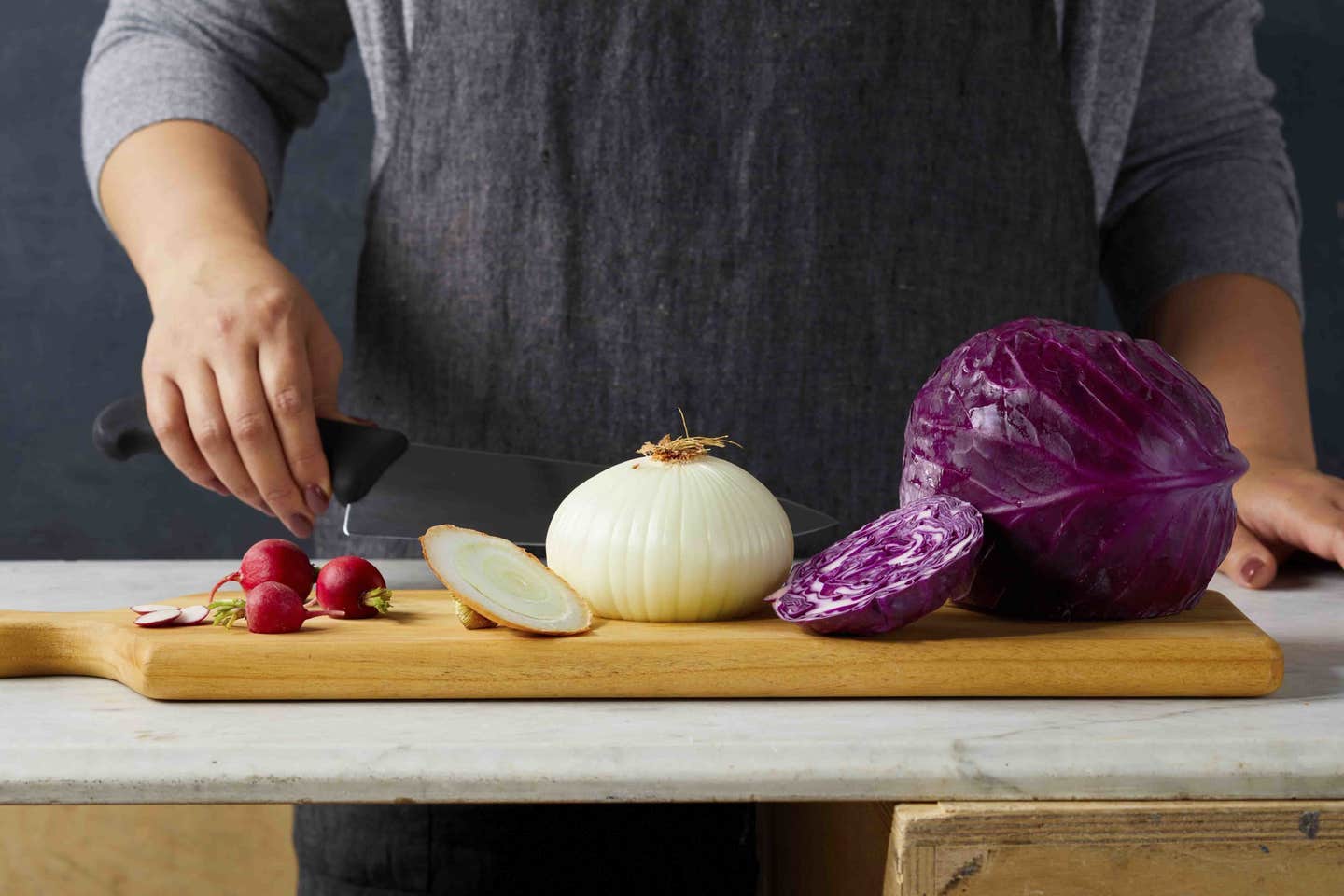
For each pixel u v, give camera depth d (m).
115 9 1.12
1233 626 0.57
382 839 0.91
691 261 1.03
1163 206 1.17
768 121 1.01
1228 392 1.01
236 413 0.79
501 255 1.04
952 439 0.59
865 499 1.06
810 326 1.03
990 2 1.03
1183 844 0.46
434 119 1.05
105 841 1.30
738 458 1.04
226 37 1.08
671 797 0.48
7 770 0.47
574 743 0.48
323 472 0.80
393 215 1.08
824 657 0.54
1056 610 0.59
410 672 0.54
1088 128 1.12
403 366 1.08
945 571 0.54
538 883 0.90
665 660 0.54
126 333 1.79
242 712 0.53
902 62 1.02
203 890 1.32
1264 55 1.72
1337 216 1.74
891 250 1.03
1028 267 1.08
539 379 1.05
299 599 0.58
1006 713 0.52
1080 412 0.57
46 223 1.76
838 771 0.48
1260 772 0.47
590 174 1.03
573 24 1.01
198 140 1.01
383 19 1.07
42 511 1.80
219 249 0.88
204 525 1.80
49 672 0.58
